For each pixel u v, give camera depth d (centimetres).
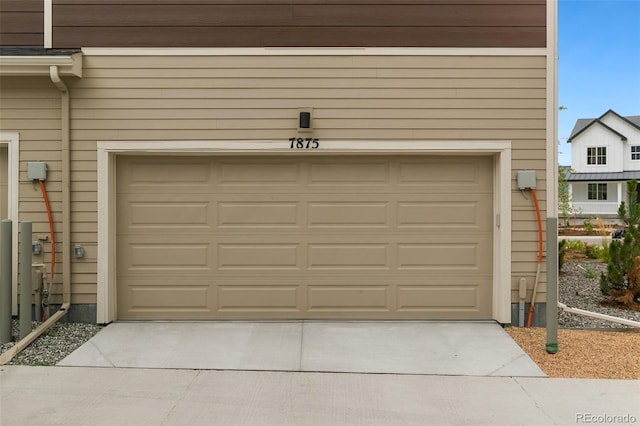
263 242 671
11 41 655
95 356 543
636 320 702
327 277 671
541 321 656
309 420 402
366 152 655
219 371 505
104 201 653
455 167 671
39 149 658
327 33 655
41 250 658
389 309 671
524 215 652
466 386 470
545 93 651
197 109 655
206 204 671
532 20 652
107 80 654
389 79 654
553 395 451
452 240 671
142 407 423
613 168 3025
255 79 655
